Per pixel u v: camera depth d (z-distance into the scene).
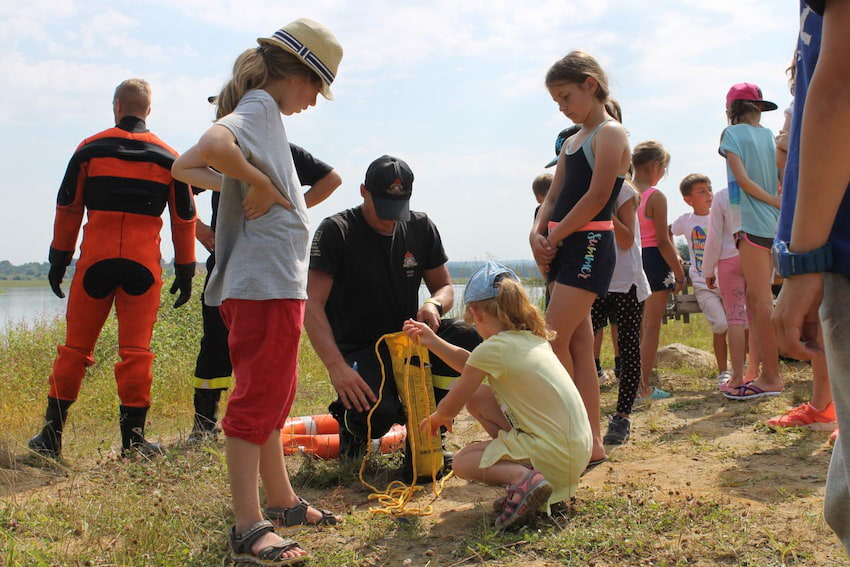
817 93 1.75
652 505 3.63
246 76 3.30
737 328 6.60
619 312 5.25
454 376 4.42
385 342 4.53
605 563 3.10
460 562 3.20
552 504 3.73
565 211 4.41
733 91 5.99
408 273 4.63
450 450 5.07
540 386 3.65
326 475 4.41
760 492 3.90
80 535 3.58
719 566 3.03
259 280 3.15
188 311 9.12
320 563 3.18
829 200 1.78
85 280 4.89
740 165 5.84
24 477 4.57
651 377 7.79
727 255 6.61
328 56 3.35
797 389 6.56
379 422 4.34
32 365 8.27
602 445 4.80
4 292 40.06
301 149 4.91
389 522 3.66
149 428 6.21
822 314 1.88
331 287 4.48
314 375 8.57
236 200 3.27
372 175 4.34
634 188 5.38
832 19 1.73
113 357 8.13
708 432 5.27
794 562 3.03
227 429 3.17
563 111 4.40
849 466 1.87
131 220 4.91
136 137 4.97
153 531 3.42
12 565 3.09
